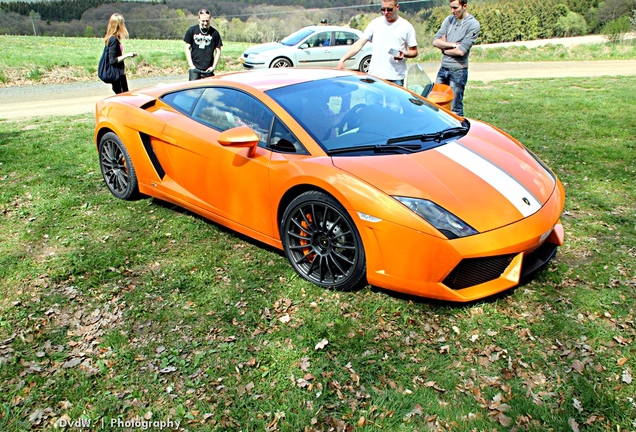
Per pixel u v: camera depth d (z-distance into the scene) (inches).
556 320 119.6
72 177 223.1
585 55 808.3
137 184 191.5
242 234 169.5
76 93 536.4
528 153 155.9
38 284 142.8
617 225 166.6
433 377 104.2
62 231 173.5
